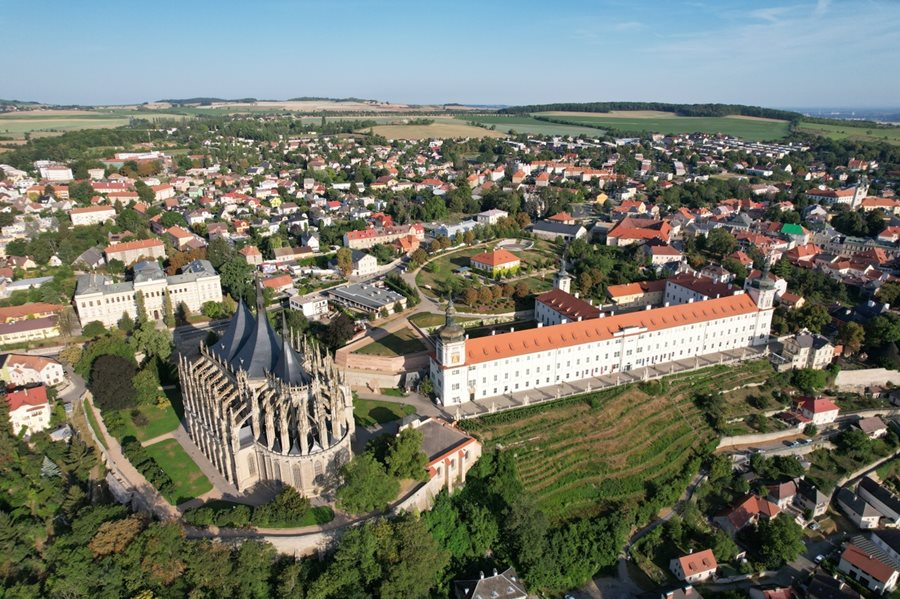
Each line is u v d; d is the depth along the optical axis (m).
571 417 196.88
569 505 175.38
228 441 148.88
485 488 171.88
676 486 183.00
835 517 183.75
